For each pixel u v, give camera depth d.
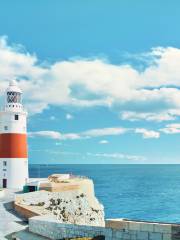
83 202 65.75
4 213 49.56
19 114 77.38
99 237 29.45
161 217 111.81
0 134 77.56
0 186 76.69
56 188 64.56
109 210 124.12
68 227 32.84
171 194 171.88
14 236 35.81
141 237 25.75
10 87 77.75
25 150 78.56
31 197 59.06
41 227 36.03
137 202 144.00
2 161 76.88
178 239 24.48
